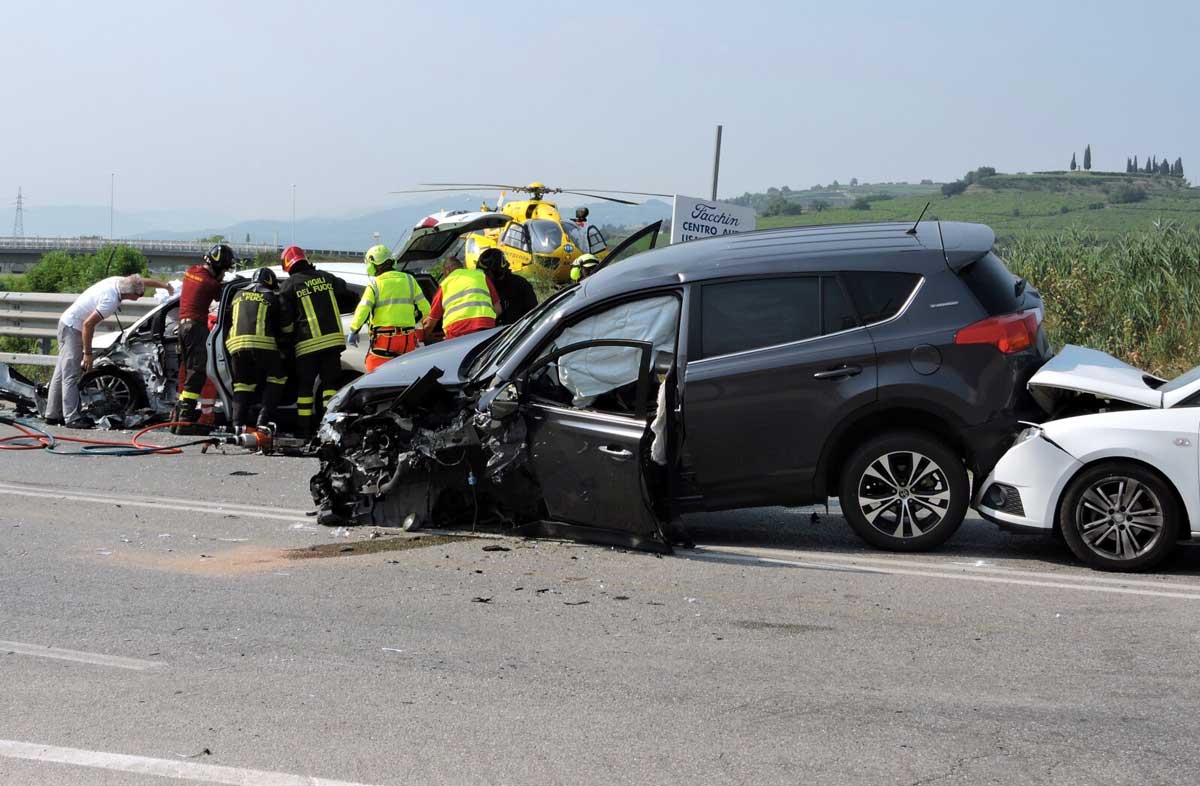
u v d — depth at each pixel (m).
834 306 9.70
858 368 9.55
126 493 12.16
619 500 9.53
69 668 6.53
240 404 15.20
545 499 9.85
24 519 10.72
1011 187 142.75
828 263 9.78
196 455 14.66
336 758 5.27
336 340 15.12
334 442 10.42
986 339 9.50
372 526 10.44
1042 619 7.62
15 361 20.88
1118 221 98.81
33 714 5.81
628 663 6.68
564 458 9.66
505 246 32.94
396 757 5.29
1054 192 137.12
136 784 4.98
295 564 9.09
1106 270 19.39
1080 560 9.29
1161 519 8.88
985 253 9.84
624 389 9.75
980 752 5.36
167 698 6.05
